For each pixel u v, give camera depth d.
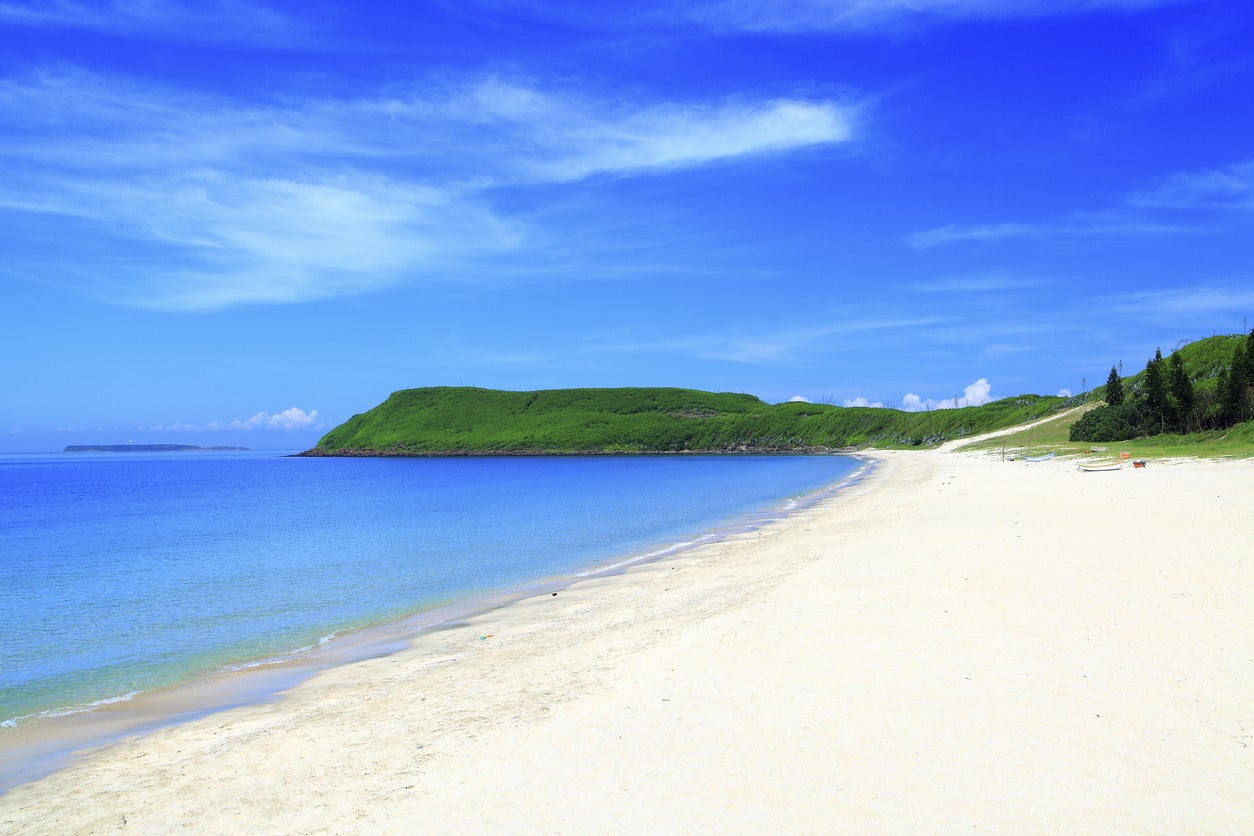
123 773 9.45
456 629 17.47
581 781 7.73
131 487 100.75
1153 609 12.70
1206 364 123.62
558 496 65.38
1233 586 13.97
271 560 30.73
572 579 23.91
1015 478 52.22
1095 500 32.62
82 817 8.13
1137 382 127.88
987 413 174.38
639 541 33.34
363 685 13.05
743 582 19.12
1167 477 43.66
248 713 11.91
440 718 10.45
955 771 7.37
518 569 26.66
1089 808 6.56
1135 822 6.31
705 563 24.42
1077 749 7.69
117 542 38.66
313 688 13.15
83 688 14.03
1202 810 6.45
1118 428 96.69
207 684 14.03
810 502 48.59
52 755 10.48
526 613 18.70
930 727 8.44
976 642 11.48
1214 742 7.68
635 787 7.50
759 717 9.10
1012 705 8.91
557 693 10.98
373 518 48.66
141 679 14.55
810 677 10.43
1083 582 15.07
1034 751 7.70
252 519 50.47
